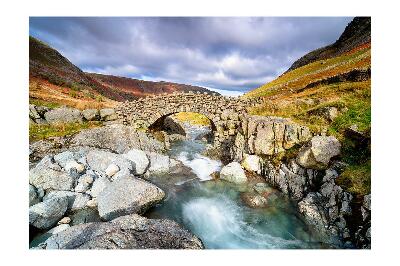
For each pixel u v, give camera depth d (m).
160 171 14.75
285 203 11.09
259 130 14.15
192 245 7.46
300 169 11.39
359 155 10.24
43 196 10.25
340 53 52.12
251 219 10.27
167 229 7.93
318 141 10.90
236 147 15.98
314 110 14.62
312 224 9.35
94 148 14.98
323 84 25.19
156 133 21.33
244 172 13.79
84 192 11.03
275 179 12.52
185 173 14.84
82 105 21.84
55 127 17.39
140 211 9.98
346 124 12.25
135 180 10.60
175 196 12.01
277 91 33.28
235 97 19.02
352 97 15.29
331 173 10.24
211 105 19.31
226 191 12.56
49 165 11.39
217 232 9.49
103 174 12.40
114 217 9.43
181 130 26.98
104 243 7.01
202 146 21.56
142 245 7.12
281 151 13.02
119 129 16.94
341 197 9.23
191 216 10.43
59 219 9.42
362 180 9.14
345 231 8.52
